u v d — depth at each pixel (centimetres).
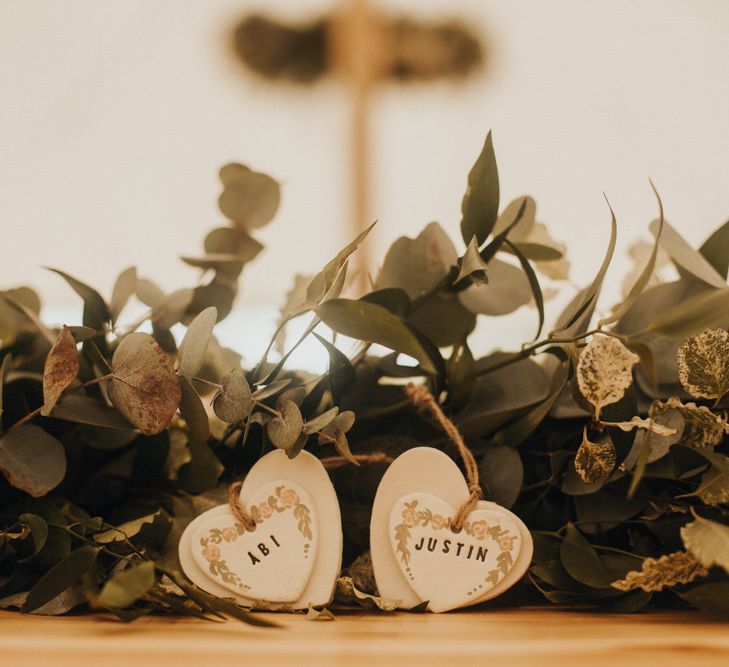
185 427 55
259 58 243
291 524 48
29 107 255
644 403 50
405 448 52
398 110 266
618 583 45
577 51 246
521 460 52
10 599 48
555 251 55
